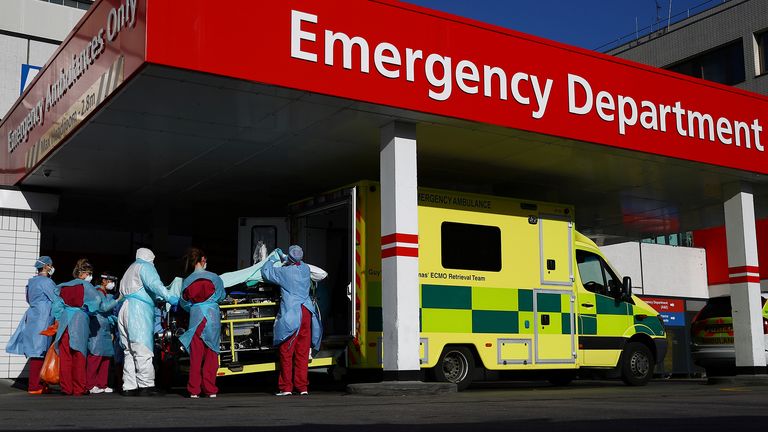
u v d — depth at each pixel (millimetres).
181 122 9211
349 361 9555
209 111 8812
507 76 9523
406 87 8734
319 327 8945
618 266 24312
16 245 12039
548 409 6020
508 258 10602
